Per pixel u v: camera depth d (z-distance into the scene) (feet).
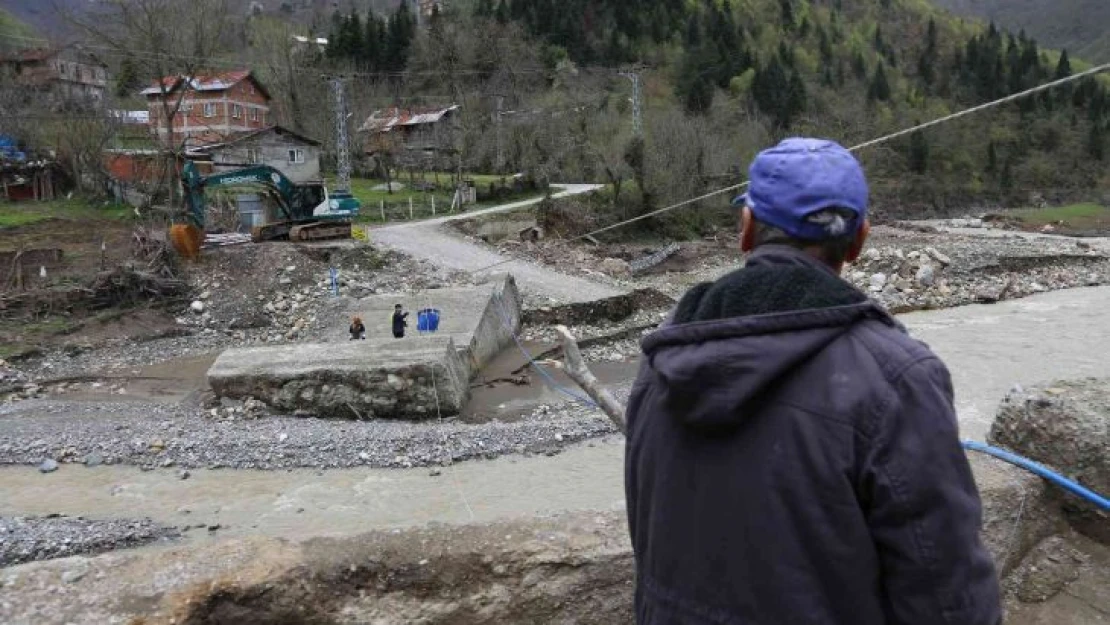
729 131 219.00
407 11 322.14
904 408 5.19
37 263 100.89
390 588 11.00
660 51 327.67
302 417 58.54
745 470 5.49
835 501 5.24
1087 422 12.76
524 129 225.35
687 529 5.89
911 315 94.27
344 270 102.06
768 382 5.32
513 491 43.52
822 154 6.04
